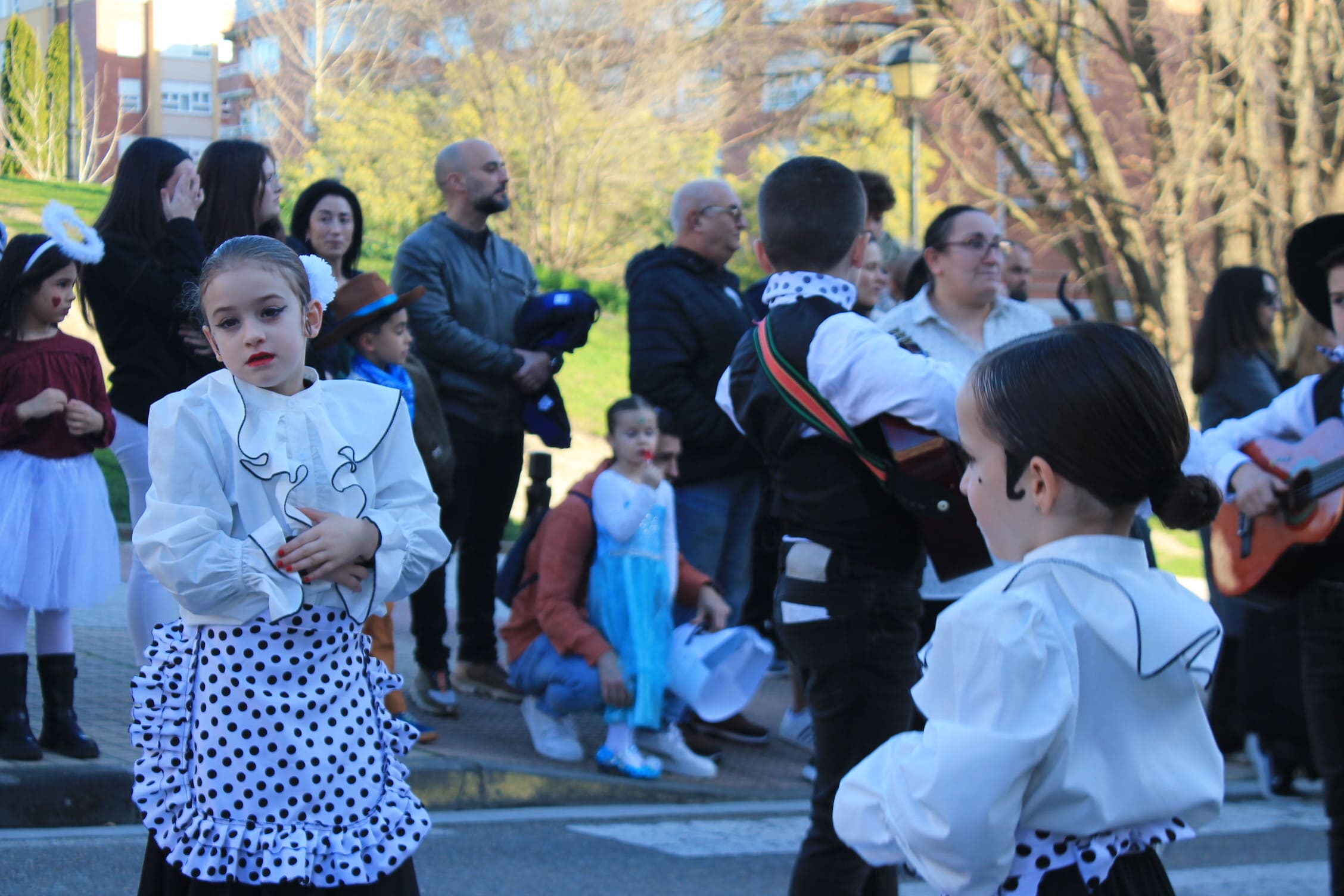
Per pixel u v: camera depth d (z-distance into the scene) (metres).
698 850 4.62
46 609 4.34
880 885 3.25
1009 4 18.91
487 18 23.86
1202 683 1.89
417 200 24.50
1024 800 1.80
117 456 4.70
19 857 3.84
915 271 6.02
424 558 2.69
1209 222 18.83
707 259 5.88
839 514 3.18
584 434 16.38
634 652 5.38
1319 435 3.97
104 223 4.63
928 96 12.53
